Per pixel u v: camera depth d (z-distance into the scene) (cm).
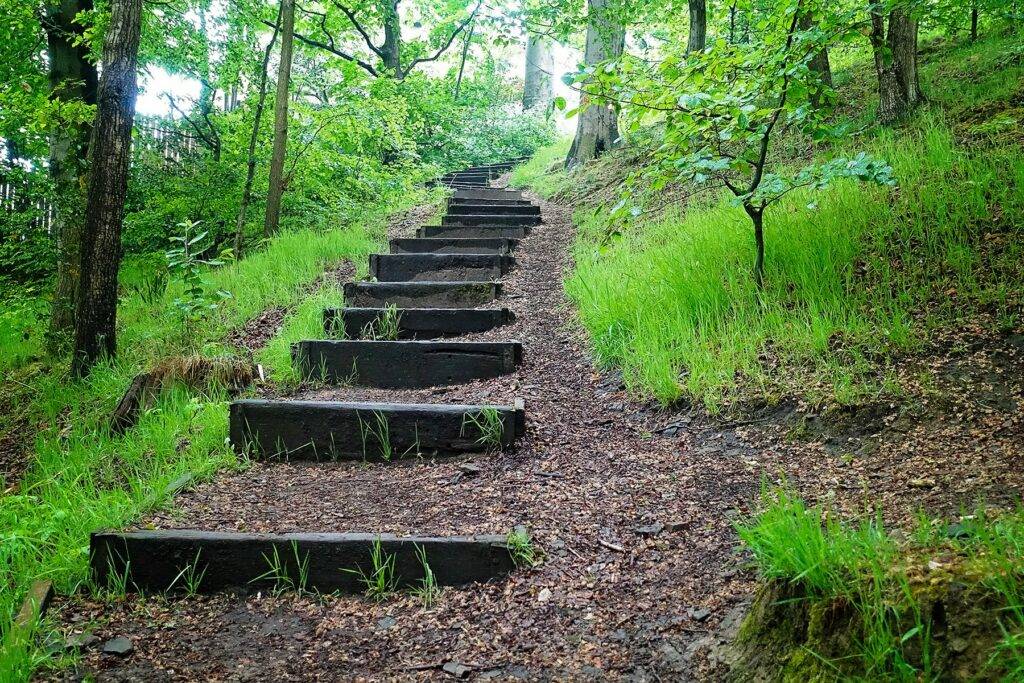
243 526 310
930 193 482
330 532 303
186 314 614
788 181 429
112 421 457
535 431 402
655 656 218
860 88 893
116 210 571
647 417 403
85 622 258
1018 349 352
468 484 354
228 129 1200
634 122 448
